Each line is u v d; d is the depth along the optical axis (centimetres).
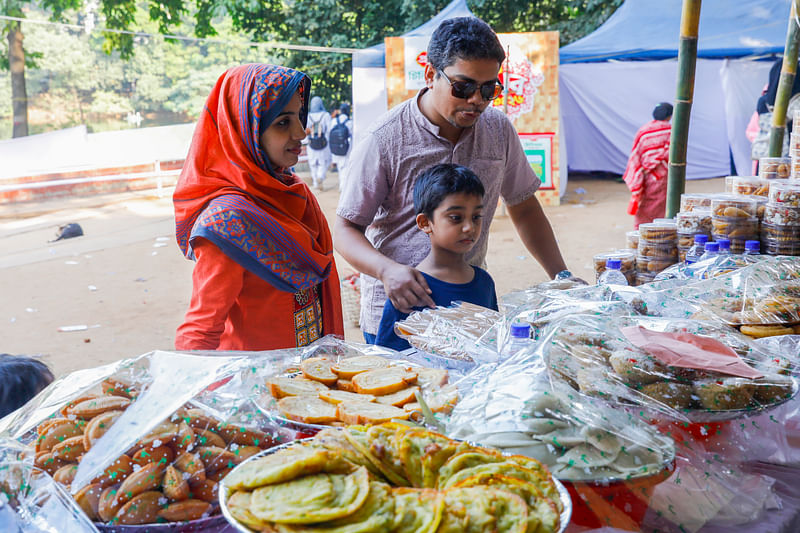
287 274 202
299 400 132
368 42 1798
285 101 200
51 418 121
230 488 92
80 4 1748
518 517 84
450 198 213
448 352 170
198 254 196
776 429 129
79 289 698
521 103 1057
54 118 1884
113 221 1099
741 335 158
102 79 1953
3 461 106
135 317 597
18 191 1260
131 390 123
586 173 1505
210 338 192
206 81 2075
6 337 546
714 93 1305
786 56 313
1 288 704
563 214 1034
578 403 118
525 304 188
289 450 98
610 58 1252
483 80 213
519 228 283
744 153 1216
